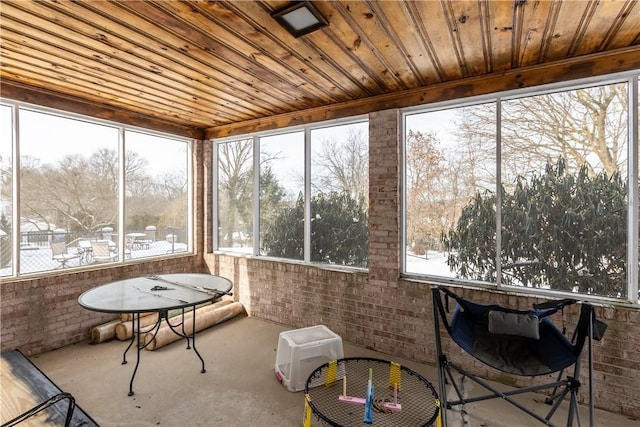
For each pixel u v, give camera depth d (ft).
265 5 5.93
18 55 8.02
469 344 6.81
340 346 8.93
